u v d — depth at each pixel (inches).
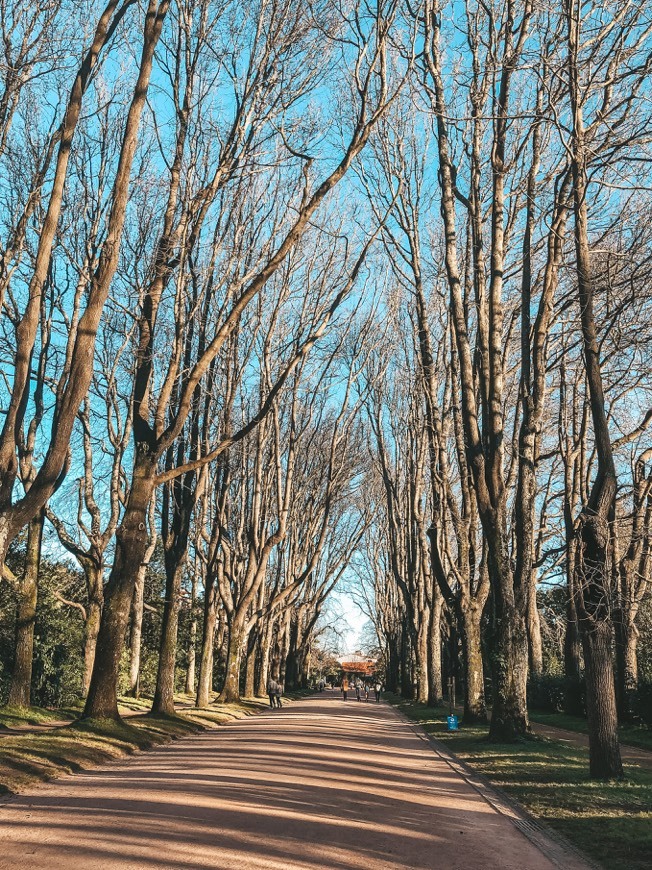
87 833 305.7
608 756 504.1
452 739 787.4
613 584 577.0
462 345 831.7
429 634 1427.2
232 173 791.1
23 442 842.8
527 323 781.3
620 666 1117.7
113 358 971.9
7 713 765.9
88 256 819.4
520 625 753.6
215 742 701.3
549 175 777.6
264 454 1443.2
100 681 660.7
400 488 1790.1
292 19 768.9
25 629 813.2
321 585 2292.1
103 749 564.4
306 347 764.0
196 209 786.8
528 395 786.2
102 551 987.3
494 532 771.4
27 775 433.7
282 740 719.1
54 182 501.7
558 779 499.5
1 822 326.6
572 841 336.5
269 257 1017.5
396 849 304.7
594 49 621.9
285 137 741.3
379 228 826.2
